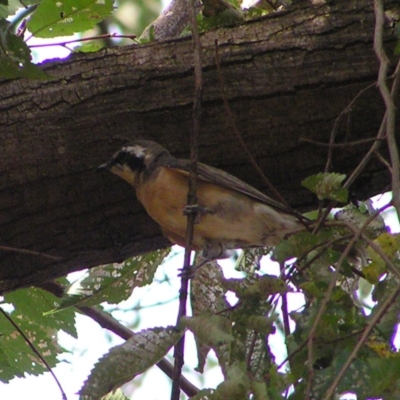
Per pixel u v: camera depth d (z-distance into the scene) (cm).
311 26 855
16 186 882
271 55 855
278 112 855
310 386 546
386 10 850
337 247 737
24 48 719
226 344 627
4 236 902
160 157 884
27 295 1008
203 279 926
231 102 860
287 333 684
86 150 878
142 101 871
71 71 885
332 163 871
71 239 910
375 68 838
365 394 553
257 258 966
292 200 914
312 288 610
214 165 893
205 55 865
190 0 814
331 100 847
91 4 893
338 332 608
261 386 546
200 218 912
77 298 957
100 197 898
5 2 801
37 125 876
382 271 626
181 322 607
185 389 1015
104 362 599
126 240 929
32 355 1023
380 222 754
